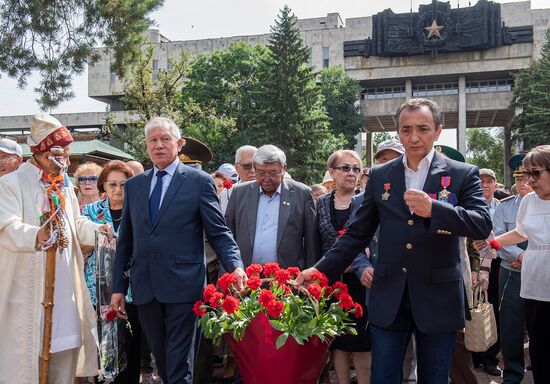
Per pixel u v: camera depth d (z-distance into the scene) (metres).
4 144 6.25
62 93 21.39
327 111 57.12
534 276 4.38
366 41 66.31
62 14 21.52
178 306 3.79
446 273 3.03
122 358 4.45
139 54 23.62
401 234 3.08
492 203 7.04
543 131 41.50
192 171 4.05
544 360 4.36
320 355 3.19
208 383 5.01
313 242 4.89
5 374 3.76
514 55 63.06
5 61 20.72
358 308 3.34
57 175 4.07
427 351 3.11
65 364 4.13
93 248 4.75
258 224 4.87
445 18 63.66
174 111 33.09
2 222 3.70
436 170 3.10
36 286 3.87
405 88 67.88
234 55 48.22
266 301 3.00
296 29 43.09
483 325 4.33
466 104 66.19
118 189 5.15
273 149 4.79
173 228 3.87
